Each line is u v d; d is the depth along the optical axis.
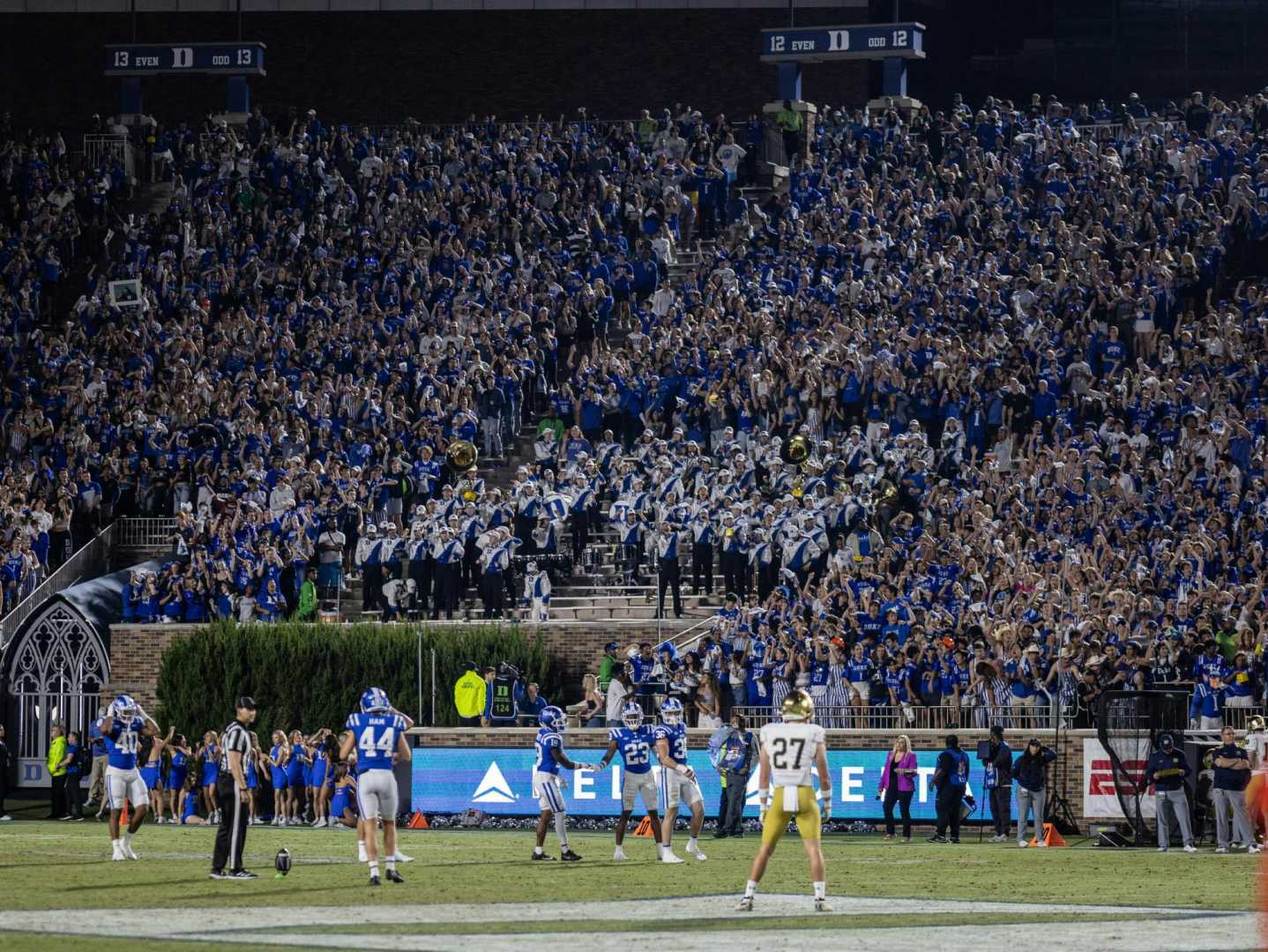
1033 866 56.97
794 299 107.31
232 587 96.31
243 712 51.16
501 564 93.38
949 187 115.00
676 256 118.38
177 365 111.00
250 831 75.12
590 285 112.19
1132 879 52.44
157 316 117.75
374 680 89.19
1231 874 54.12
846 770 75.88
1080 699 73.19
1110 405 93.88
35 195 127.19
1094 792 71.44
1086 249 104.19
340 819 79.75
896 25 127.06
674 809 58.56
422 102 151.12
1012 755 73.00
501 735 80.00
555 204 121.00
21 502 103.69
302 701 89.56
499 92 150.12
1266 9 141.62
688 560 98.62
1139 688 71.62
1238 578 79.00
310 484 100.12
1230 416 89.75
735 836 71.00
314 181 125.00
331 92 151.75
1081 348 97.94
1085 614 77.31
